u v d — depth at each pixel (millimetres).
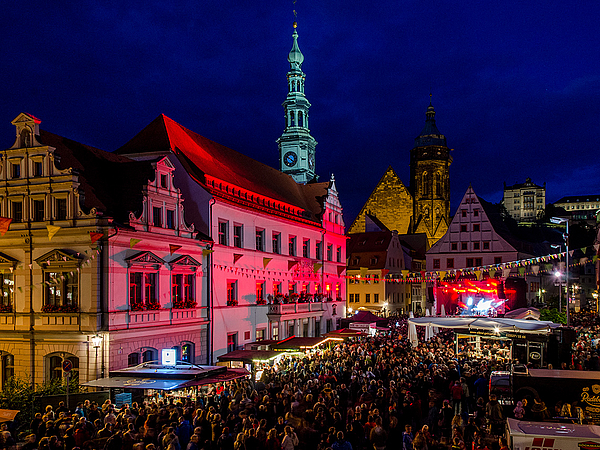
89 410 22844
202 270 42969
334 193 71812
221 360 34219
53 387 28094
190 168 45875
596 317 74812
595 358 31500
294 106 102812
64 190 34219
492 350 40844
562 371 19656
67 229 33594
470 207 91938
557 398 18531
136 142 47906
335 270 70875
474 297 79125
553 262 100750
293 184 71500
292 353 39906
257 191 54781
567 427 14922
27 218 35250
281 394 24344
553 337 32031
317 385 25734
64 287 34000
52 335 33438
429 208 134625
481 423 20828
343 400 25125
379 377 30484
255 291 51031
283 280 56688
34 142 35406
